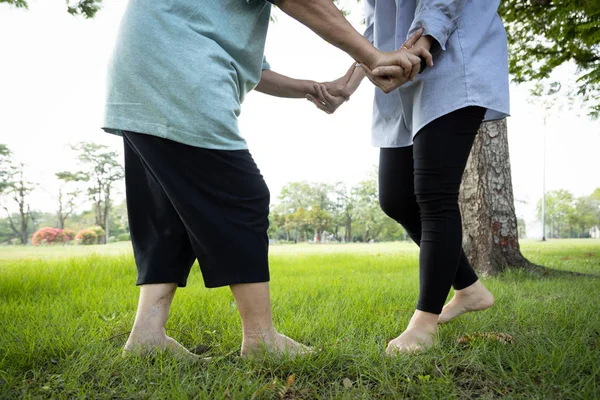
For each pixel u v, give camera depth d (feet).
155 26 4.47
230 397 3.63
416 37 5.01
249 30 4.81
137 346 4.68
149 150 4.47
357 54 4.73
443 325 5.99
